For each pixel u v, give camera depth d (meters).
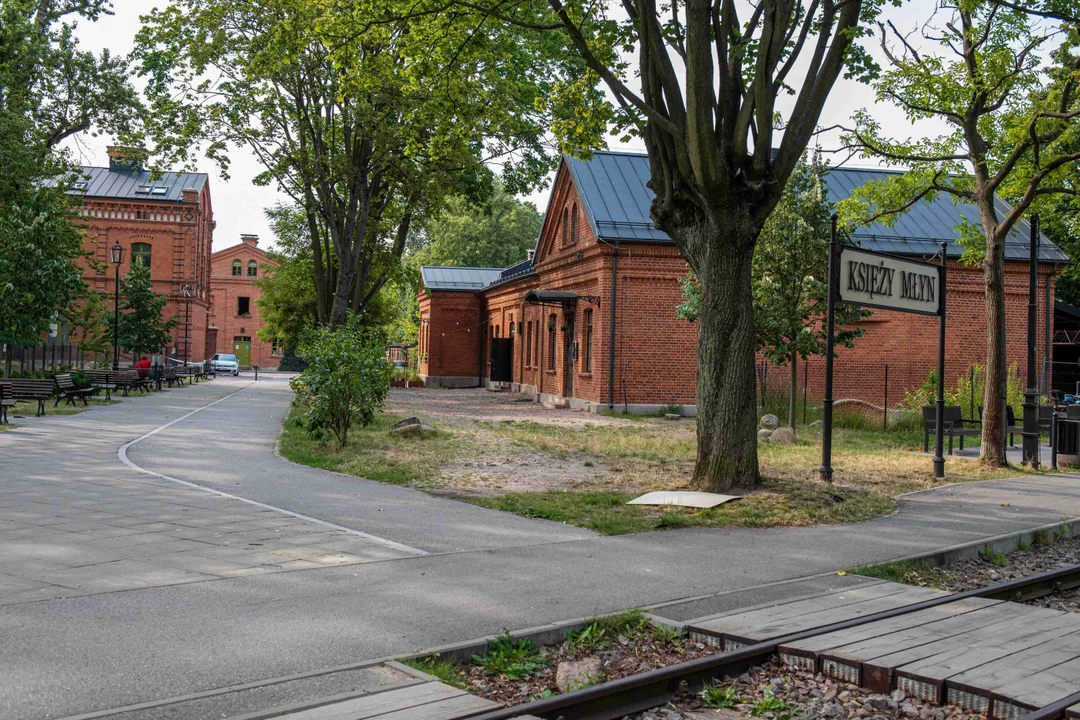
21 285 26.66
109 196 51.31
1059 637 5.32
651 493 10.70
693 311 22.38
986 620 5.72
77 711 3.93
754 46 11.13
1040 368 28.97
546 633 5.36
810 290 20.52
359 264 28.97
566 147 12.99
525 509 9.83
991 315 16.00
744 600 6.31
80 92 31.30
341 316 26.70
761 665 5.14
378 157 25.09
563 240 32.34
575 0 11.48
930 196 17.22
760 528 9.19
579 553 7.69
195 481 11.43
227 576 6.53
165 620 5.37
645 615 5.80
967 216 30.09
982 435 16.16
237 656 4.75
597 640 5.43
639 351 27.27
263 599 5.92
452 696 4.21
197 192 52.34
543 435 19.41
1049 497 12.16
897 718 4.48
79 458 13.32
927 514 10.48
